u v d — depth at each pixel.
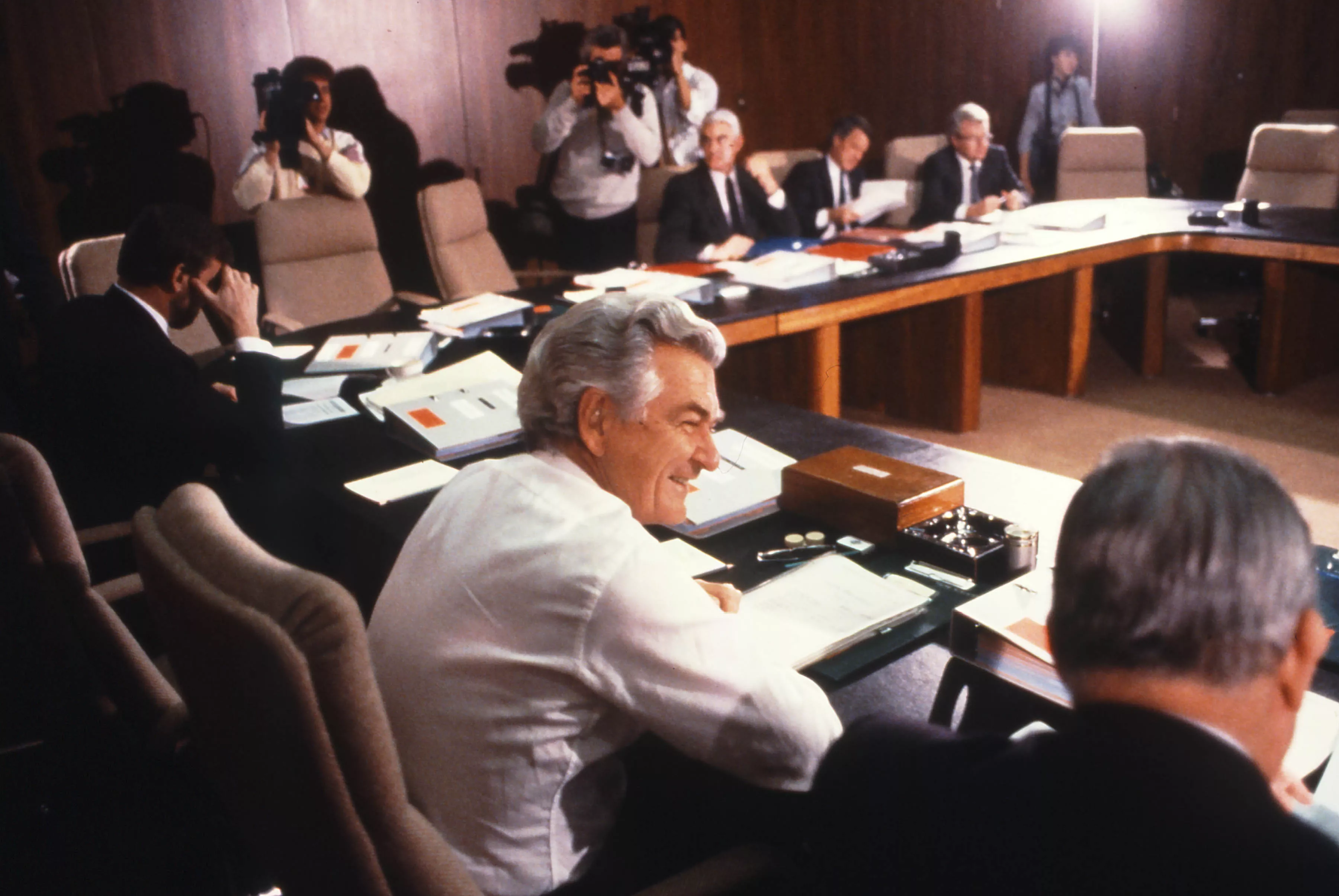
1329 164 4.67
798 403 3.43
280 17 4.51
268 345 2.23
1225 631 0.55
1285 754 0.62
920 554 1.48
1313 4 7.05
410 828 0.81
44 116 4.13
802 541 1.54
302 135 4.15
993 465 1.84
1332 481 3.45
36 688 1.39
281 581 0.78
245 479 2.04
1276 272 4.16
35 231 4.21
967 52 6.71
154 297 2.10
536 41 5.16
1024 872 0.59
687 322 1.06
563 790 0.98
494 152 5.18
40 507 1.32
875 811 0.68
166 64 4.32
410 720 0.99
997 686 1.13
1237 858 0.54
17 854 1.53
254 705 0.79
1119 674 0.58
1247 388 4.47
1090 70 7.24
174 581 0.84
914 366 4.09
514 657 0.94
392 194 4.95
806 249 3.94
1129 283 4.86
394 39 4.78
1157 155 7.50
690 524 1.59
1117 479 0.59
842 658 1.25
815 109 6.21
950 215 4.88
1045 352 4.44
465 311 3.03
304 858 0.85
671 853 1.07
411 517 1.73
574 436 1.06
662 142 5.20
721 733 0.94
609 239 4.82
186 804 1.51
